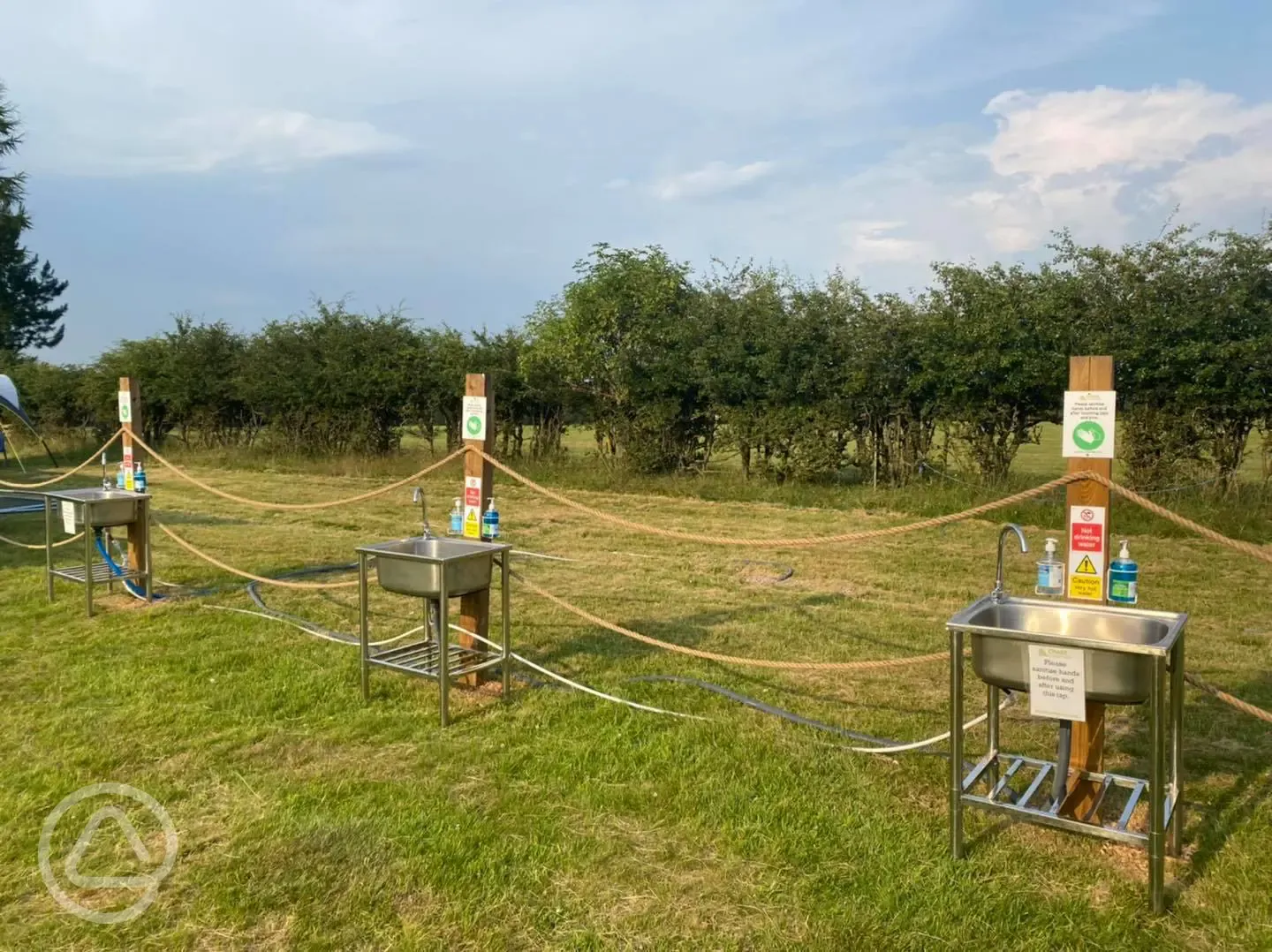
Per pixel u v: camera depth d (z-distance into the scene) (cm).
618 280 1578
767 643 634
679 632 662
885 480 1434
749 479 1529
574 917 308
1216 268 1125
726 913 310
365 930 300
